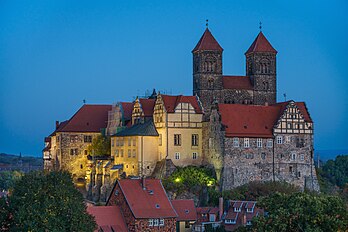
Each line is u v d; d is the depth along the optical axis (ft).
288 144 647.15
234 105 647.97
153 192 532.32
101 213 514.27
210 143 641.81
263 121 647.97
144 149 645.92
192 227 551.18
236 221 545.03
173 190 611.06
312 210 422.41
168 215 519.60
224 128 625.00
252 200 599.16
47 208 430.61
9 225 442.91
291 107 650.43
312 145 655.35
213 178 626.64
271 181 634.43
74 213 431.84
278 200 443.73
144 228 510.58
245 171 629.10
